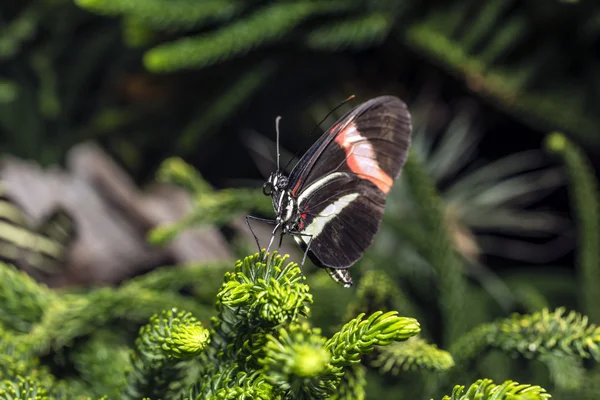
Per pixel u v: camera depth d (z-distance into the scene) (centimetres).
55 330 44
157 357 40
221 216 50
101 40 62
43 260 56
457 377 44
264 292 39
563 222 68
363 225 45
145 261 57
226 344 40
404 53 60
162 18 50
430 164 68
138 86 61
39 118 61
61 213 57
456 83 63
